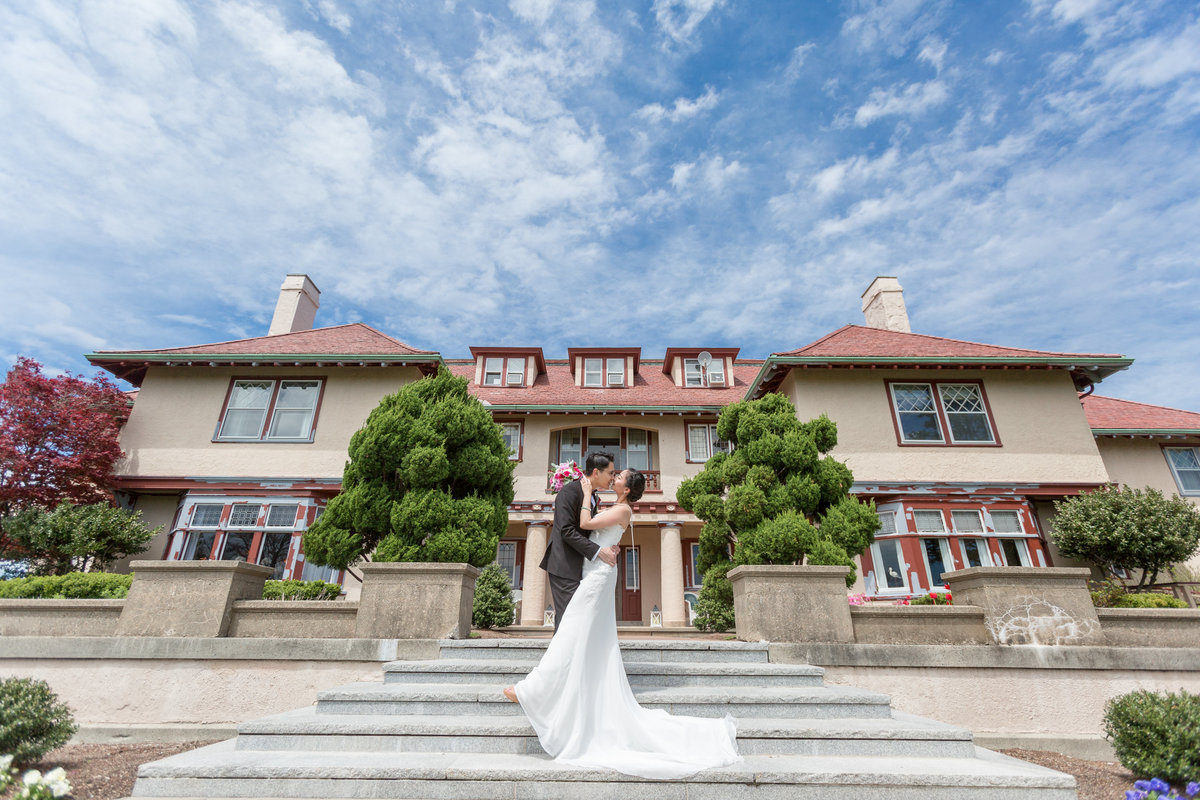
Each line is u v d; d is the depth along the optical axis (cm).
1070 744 520
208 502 1220
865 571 1190
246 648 534
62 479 1102
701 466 1608
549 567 404
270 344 1418
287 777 297
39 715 423
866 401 1295
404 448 803
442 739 344
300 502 1223
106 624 560
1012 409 1292
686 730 327
